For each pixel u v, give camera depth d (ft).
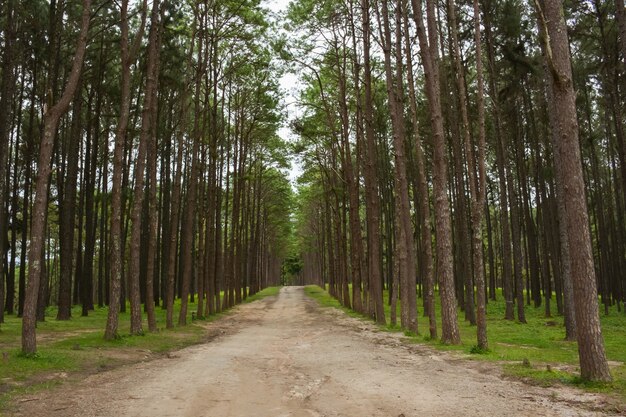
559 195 63.05
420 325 82.38
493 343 54.70
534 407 23.48
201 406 24.91
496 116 86.99
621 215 118.83
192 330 70.59
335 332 66.95
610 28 81.87
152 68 63.57
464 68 83.05
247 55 100.94
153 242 67.15
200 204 98.12
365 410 23.61
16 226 100.12
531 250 118.93
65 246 84.58
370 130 83.92
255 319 97.66
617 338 63.21
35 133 108.68
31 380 31.17
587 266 28.86
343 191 118.32
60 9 78.84
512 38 82.53
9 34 71.61
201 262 95.71
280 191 175.32
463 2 80.48
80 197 113.70
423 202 57.93
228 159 128.16
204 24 88.99
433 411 22.98
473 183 45.62
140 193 61.67
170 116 113.50
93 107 116.26
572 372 32.24
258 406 25.04
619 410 22.45
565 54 30.37
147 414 23.20
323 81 107.86
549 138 102.68
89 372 35.32
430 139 104.99
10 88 73.97
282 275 456.04
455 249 122.01
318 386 30.12
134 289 59.82
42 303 78.28
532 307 120.06
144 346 50.34
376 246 82.48
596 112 119.96
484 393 26.68
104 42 90.43
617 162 136.67
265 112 121.80
